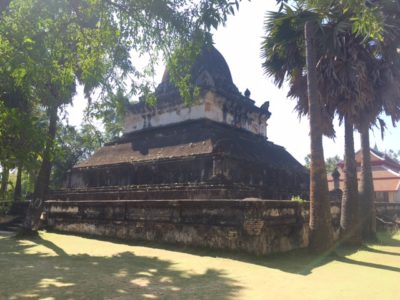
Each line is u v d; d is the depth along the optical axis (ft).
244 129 66.44
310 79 35.19
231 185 46.06
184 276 23.25
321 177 33.47
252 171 53.52
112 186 58.95
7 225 60.54
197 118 59.93
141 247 35.12
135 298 18.16
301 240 35.50
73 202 46.98
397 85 42.19
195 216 33.68
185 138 57.21
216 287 20.47
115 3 27.04
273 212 31.73
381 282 22.57
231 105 64.03
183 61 30.60
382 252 36.24
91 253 32.32
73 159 106.73
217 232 31.89
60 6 22.00
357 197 41.37
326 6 37.22
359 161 109.19
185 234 34.14
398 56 41.01
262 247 29.60
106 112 34.06
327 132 43.11
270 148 67.21
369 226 45.60
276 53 43.14
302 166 69.62
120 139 68.74
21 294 18.69
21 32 18.12
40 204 48.32
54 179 108.27
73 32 25.55
